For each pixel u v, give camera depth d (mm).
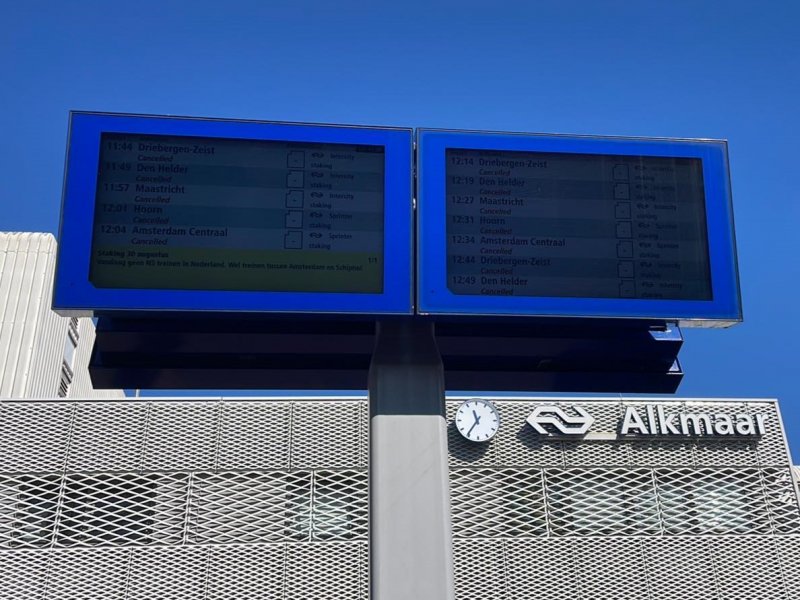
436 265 9406
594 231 9852
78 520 17766
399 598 7922
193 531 17922
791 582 18828
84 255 8992
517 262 9570
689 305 9695
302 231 9398
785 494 19578
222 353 9766
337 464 18719
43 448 18234
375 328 9602
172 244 9172
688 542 18891
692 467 19578
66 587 17250
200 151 9602
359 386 10266
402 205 9641
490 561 18266
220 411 18891
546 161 10094
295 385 10156
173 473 18359
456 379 10242
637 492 19234
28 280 29516
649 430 19562
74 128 9492
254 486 18438
